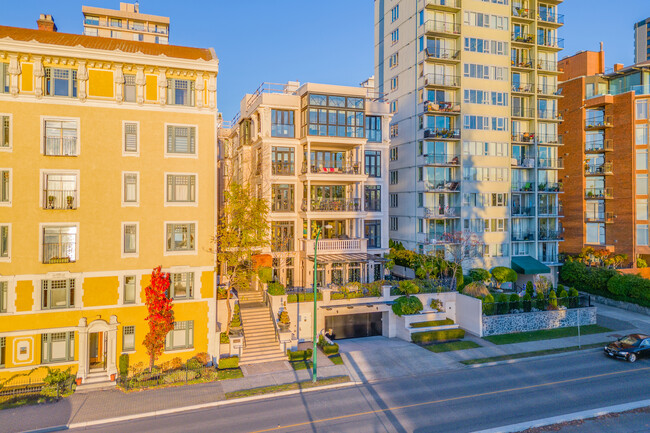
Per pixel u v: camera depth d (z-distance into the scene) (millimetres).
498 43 49594
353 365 27828
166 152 27469
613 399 22766
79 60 25516
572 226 54250
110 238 26250
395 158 53875
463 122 47938
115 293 26266
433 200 48281
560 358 29609
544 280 42750
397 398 22984
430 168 48031
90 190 25922
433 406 21953
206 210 28297
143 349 26734
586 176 53156
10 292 24422
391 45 54969
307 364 27766
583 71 56656
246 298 35188
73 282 25688
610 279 44031
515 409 21562
